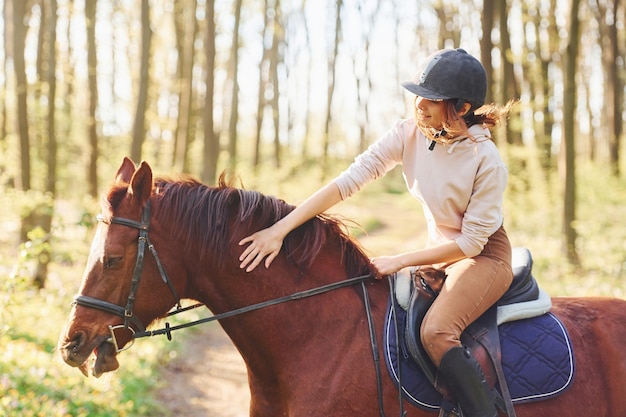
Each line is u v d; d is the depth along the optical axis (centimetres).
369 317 252
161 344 715
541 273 971
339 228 271
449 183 248
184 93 1636
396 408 244
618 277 921
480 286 246
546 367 249
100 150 1842
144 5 1149
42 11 1302
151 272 243
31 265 838
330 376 244
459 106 243
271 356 255
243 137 3759
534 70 1806
